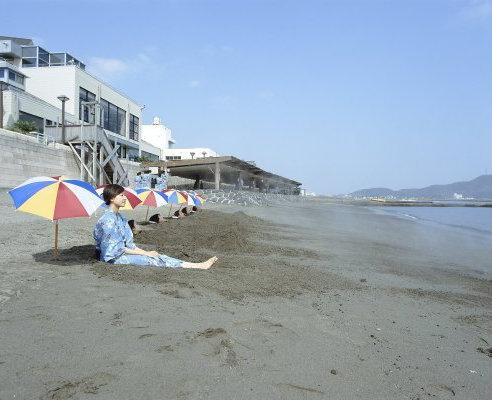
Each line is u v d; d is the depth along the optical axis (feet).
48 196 17.48
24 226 32.14
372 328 13.87
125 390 8.38
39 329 11.41
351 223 70.54
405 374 10.38
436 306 18.02
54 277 16.90
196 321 12.47
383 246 40.63
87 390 8.30
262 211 87.15
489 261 34.99
